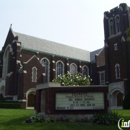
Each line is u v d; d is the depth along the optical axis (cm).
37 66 4428
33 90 4238
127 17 4359
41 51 4969
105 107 1345
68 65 5441
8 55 4878
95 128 1068
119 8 4497
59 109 1368
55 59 5247
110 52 4534
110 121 1204
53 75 5044
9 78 4350
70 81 2969
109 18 4744
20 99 4044
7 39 5022
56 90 1402
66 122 1273
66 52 5672
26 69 4238
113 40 4509
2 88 4738
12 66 4481
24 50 4681
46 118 1362
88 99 1369
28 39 5059
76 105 1366
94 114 1315
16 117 1566
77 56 5847
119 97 4253
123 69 4119
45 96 1456
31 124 1201
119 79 4184
